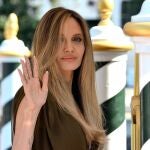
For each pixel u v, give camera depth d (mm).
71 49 5504
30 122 4801
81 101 5766
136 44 5406
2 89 8805
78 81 5770
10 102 8773
